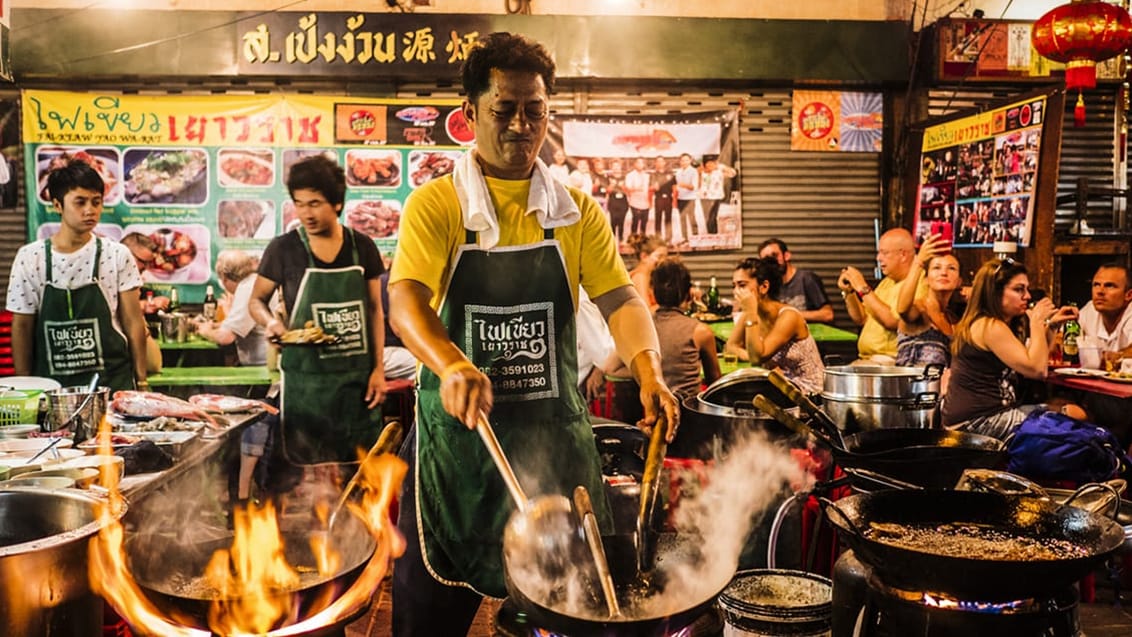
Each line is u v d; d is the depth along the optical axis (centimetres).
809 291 788
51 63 747
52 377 452
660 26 787
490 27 774
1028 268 638
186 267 772
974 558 166
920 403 314
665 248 670
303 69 766
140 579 186
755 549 298
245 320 656
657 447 191
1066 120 834
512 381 218
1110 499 221
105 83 769
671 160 816
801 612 225
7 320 589
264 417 500
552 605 175
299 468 520
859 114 833
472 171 214
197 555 196
